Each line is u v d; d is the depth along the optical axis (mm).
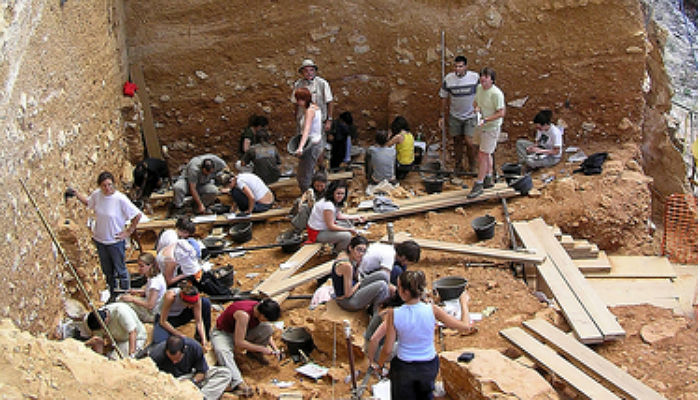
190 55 13633
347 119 13164
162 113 13898
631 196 11828
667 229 13602
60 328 8672
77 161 10070
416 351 6418
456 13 13406
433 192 12320
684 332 8578
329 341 8383
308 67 12172
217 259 10977
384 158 12242
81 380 5691
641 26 13133
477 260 10359
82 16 10672
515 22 13312
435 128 14062
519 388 6844
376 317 7738
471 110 12477
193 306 8375
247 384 8000
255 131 13164
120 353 7422
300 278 9570
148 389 5875
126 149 12984
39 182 8461
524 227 10969
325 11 13602
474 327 8445
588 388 7230
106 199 9242
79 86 10352
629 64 13258
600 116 13602
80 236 9445
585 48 13289
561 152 13070
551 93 13594
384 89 14039
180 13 13438
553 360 7699
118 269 9555
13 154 7633
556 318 8812
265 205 11781
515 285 9602
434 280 9758
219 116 14023
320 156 12742
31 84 8352
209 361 8109
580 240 11273
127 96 13023
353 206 12008
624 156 13047
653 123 16062
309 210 10820
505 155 13750
